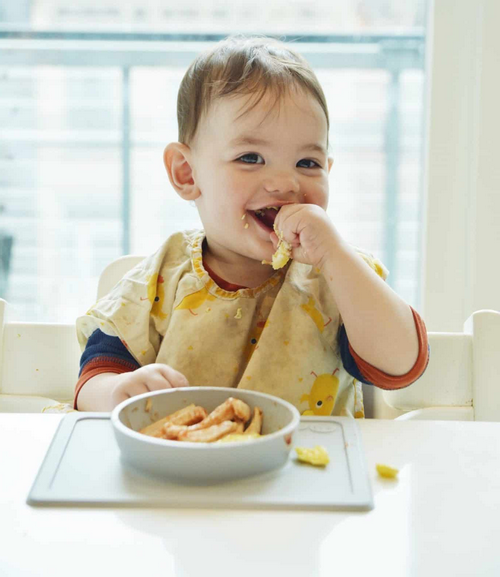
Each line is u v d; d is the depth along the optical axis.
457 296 1.29
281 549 0.36
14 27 1.44
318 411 0.77
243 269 0.83
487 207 1.25
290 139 0.74
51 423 0.56
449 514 0.41
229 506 0.41
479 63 1.23
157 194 1.50
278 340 0.77
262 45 0.82
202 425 0.49
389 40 1.40
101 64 1.46
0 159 1.48
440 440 0.53
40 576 0.34
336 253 0.70
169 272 0.83
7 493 0.43
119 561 0.35
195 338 0.78
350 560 0.35
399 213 1.44
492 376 0.80
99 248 1.51
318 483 0.44
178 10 1.43
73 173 1.50
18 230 1.50
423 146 1.33
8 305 0.86
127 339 0.78
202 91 0.79
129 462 0.45
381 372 0.71
